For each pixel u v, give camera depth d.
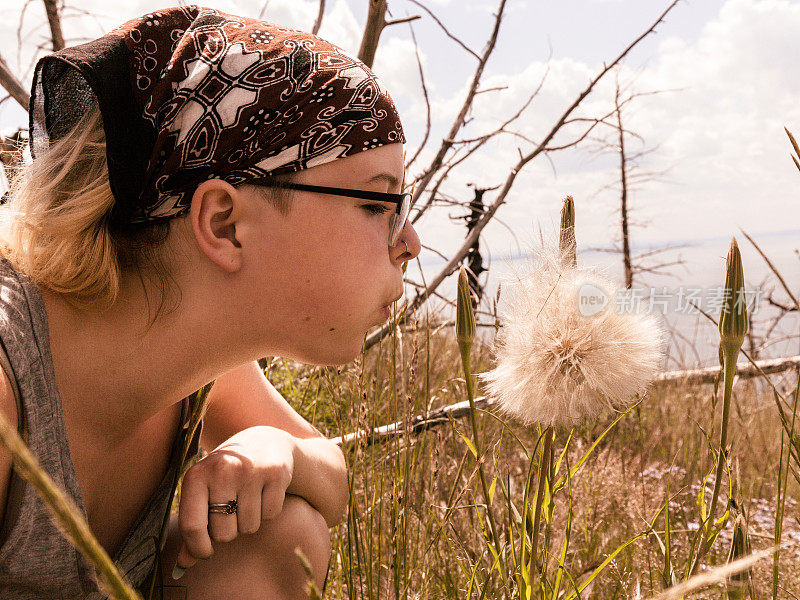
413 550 1.54
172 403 1.00
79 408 0.92
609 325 1.01
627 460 2.28
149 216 0.88
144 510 1.11
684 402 3.23
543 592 1.15
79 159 0.91
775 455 2.73
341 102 0.88
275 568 1.07
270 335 0.93
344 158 0.88
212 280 0.90
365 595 1.54
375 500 1.66
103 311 0.91
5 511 0.80
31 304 0.85
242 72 0.87
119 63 0.88
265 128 0.86
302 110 0.87
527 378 1.01
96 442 0.96
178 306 0.90
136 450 1.06
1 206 0.93
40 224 0.87
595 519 1.87
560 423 1.04
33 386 0.81
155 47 0.92
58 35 2.70
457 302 1.07
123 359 0.92
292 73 0.88
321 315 0.91
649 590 1.34
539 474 1.07
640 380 1.01
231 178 0.86
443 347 3.13
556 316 1.02
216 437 1.38
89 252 0.87
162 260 0.90
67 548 0.87
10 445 0.41
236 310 0.91
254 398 1.35
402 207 0.94
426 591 1.42
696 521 1.87
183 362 0.93
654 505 1.96
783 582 1.44
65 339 0.90
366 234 0.91
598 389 1.01
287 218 0.88
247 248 0.88
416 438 1.72
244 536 1.06
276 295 0.90
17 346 0.80
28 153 1.03
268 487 1.02
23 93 2.73
